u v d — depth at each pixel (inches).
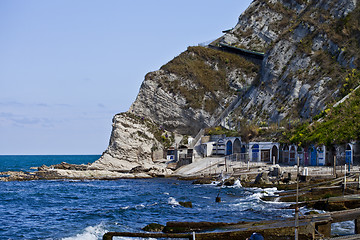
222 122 4028.1
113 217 1348.4
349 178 1612.9
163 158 3892.7
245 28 4830.2
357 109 2581.2
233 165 3004.4
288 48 3932.1
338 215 930.7
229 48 4680.1
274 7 4776.1
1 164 7042.3
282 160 2881.4
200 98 4315.9
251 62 4471.0
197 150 3703.3
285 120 3380.9
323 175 1870.1
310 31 3863.2
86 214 1428.4
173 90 4350.4
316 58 3592.5
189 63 4554.6
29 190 2322.8
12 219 1364.4
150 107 4367.6
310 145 2573.8
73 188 2438.5
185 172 3289.9
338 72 3270.2
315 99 3218.5
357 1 3720.5
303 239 861.2
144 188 2394.2
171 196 1918.1
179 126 4288.9
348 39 3503.9
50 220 1338.6
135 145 3737.7
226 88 4362.7
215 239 874.1
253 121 3703.3
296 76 3609.7
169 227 1023.0
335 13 3811.5
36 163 7691.9
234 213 1341.0
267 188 1958.7
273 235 870.4
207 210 1429.6
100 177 3117.6
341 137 2372.0
